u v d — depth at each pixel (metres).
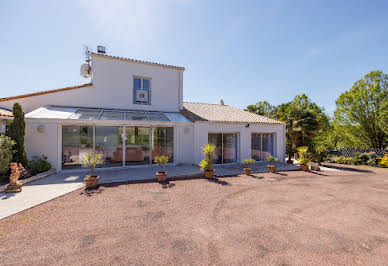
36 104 12.60
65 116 11.09
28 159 10.04
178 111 17.00
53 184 8.19
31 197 6.50
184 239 4.06
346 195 7.68
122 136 12.21
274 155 17.41
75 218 4.99
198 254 3.51
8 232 4.19
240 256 3.47
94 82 14.12
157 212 5.52
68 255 3.40
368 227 4.85
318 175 11.99
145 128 12.99
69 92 13.44
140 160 12.79
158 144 13.35
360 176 11.95
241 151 15.71
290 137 20.25
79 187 7.77
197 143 14.05
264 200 6.86
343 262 3.37
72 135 11.16
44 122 10.40
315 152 17.73
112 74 14.61
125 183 8.67
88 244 3.78
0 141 7.46
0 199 6.27
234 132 15.77
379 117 21.20
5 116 9.44
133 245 3.78
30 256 3.35
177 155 13.70
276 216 5.44
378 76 22.34
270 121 17.72
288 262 3.32
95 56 14.18
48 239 3.94
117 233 4.26
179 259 3.35
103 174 10.25
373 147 23.39
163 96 16.39
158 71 16.22
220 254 3.52
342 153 21.50
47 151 10.41
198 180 9.73
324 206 6.36
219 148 15.11
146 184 8.62
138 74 15.45
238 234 4.33
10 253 3.42
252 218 5.26
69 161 11.04
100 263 3.19
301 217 5.41
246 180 10.02
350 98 24.27
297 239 4.16
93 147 11.59
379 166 16.64
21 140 9.15
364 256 3.57
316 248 3.81
